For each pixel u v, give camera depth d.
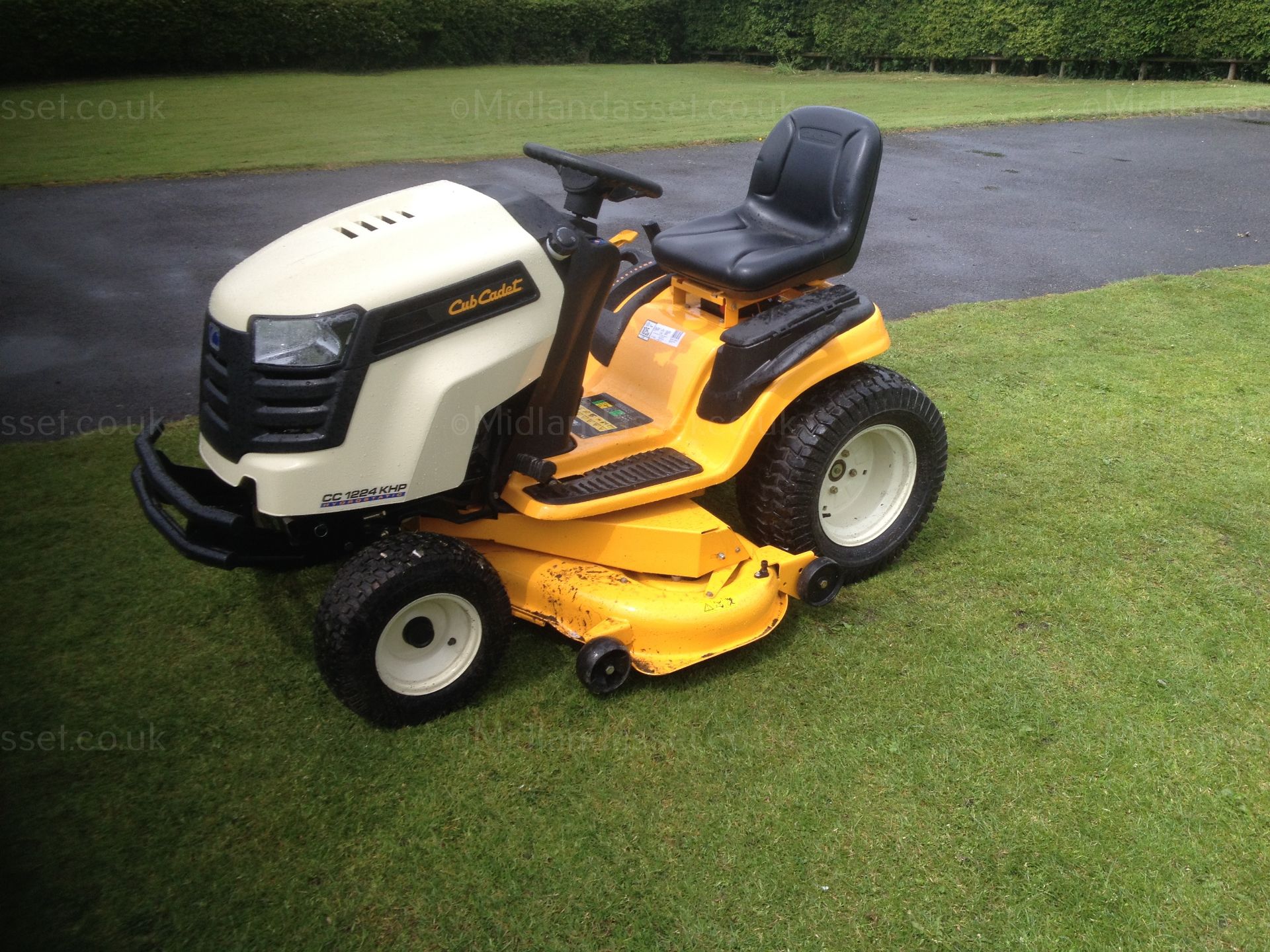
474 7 20.64
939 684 2.82
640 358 3.24
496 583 2.65
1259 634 3.06
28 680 2.81
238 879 2.19
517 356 2.54
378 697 2.53
